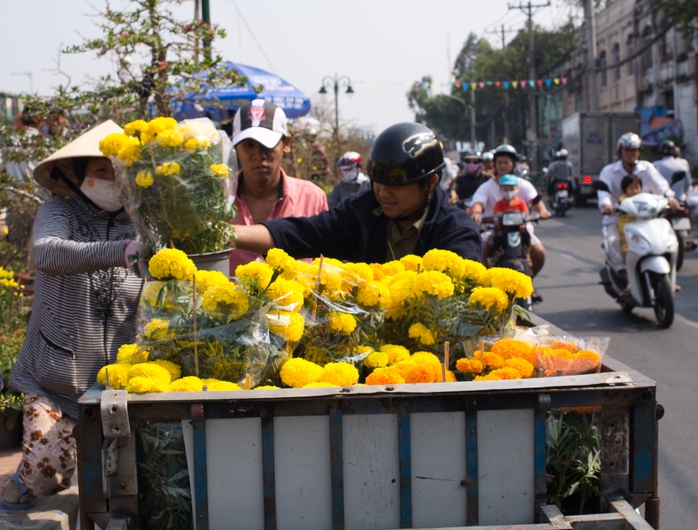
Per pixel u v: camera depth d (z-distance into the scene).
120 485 1.96
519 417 1.99
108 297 3.13
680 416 5.02
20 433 4.26
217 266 2.75
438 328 2.54
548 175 22.20
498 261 7.33
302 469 1.97
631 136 8.07
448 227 3.12
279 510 1.97
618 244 8.07
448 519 2.00
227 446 1.95
